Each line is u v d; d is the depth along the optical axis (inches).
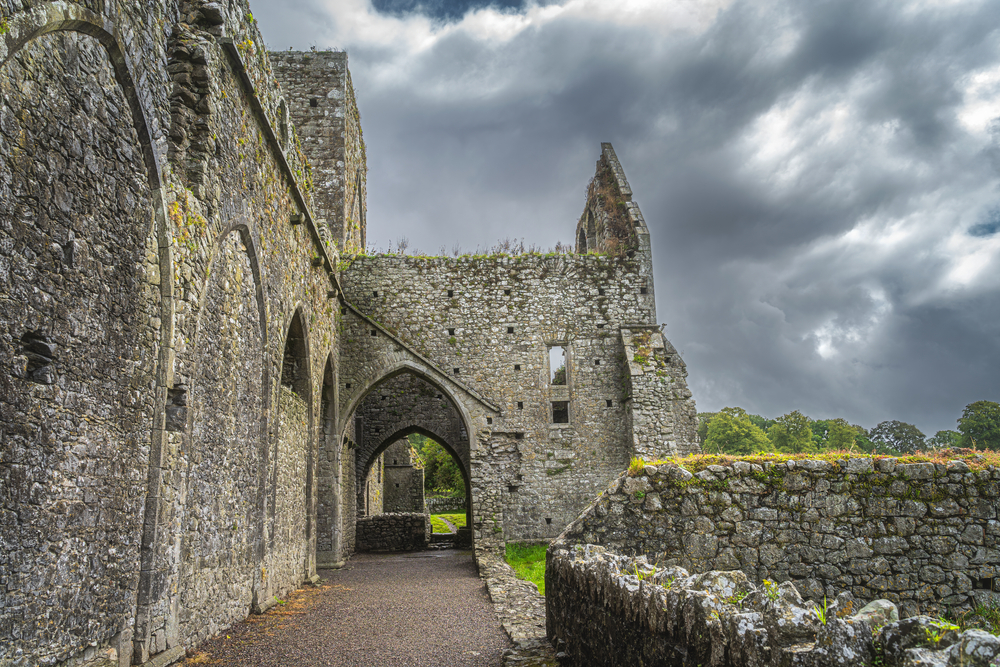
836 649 83.0
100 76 191.0
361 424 806.5
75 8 173.3
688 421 681.0
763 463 233.0
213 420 266.7
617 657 144.9
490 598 354.9
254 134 328.5
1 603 144.3
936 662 72.3
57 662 162.6
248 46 315.3
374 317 669.3
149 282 213.0
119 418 193.2
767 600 103.7
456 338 671.8
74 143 176.7
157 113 225.5
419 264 684.7
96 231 185.5
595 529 223.6
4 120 149.6
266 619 305.9
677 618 115.0
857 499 227.6
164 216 219.6
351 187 828.0
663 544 223.1
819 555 223.0
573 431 661.9
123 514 193.5
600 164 801.6
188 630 237.3
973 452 251.1
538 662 191.3
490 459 639.1
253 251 321.4
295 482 422.3
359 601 364.2
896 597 219.9
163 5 237.1
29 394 155.9
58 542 164.2
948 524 225.5
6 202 149.9
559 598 204.1
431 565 579.8
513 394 663.8
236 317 300.4
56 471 164.6
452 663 215.0
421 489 1180.5
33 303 158.2
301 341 462.3
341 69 796.6
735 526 225.5
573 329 682.2
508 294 685.9
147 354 209.9
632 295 693.3
